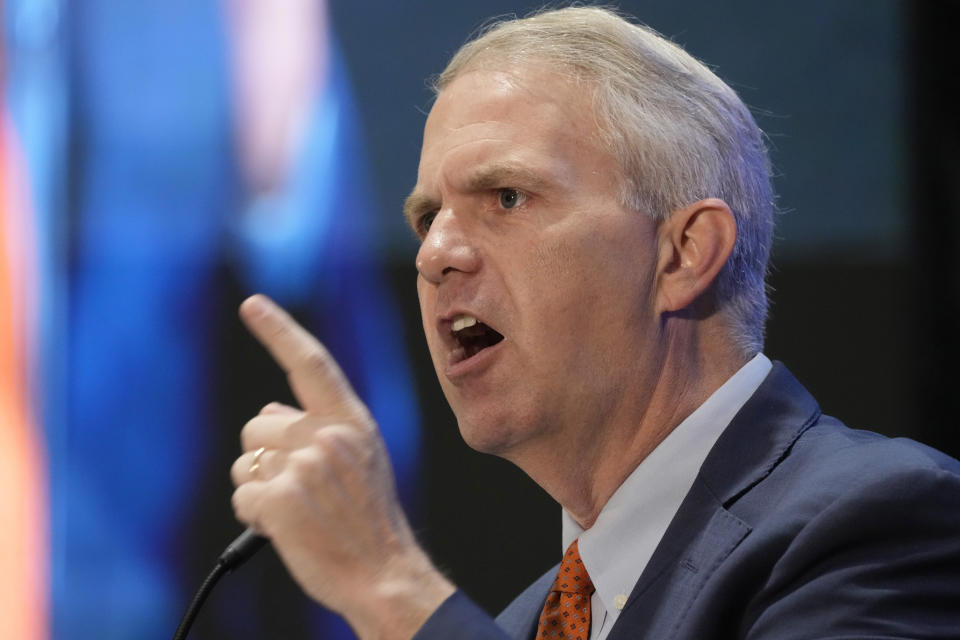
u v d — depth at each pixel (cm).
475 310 437
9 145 1253
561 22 473
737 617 385
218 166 1250
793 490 406
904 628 353
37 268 1244
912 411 1148
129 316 1239
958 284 1162
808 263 1176
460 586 1170
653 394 445
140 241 1251
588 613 447
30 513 1207
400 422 1194
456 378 445
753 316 470
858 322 1165
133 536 1212
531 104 448
